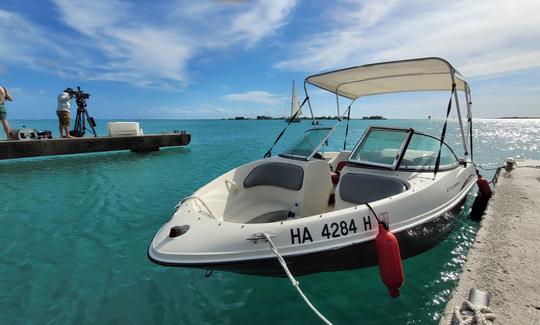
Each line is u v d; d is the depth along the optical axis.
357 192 4.17
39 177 10.78
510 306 2.70
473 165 6.27
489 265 3.37
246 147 21.59
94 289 3.95
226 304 3.66
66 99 15.58
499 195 6.07
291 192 4.71
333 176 5.66
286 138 31.08
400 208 3.68
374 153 4.77
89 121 16.77
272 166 5.00
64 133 15.73
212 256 3.07
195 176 11.00
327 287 3.89
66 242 5.35
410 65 4.36
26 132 14.63
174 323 3.33
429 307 3.52
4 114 14.22
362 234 3.38
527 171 8.37
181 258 3.04
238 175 5.09
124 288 3.97
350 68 4.70
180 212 3.79
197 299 3.75
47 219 6.48
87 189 9.05
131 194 8.45
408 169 4.49
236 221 4.51
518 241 3.93
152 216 6.65
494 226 4.46
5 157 13.60
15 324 3.30
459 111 5.82
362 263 3.58
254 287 3.97
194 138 30.95
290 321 3.37
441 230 4.44
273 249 3.08
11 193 8.61
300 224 3.27
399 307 3.54
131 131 17.88
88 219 6.48
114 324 3.32
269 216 4.57
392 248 3.08
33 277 4.23
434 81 5.48
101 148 16.20
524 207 5.28
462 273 3.26
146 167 12.93
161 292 3.89
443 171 4.81
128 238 5.51
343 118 5.58
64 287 3.99
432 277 4.08
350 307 3.55
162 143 18.50
